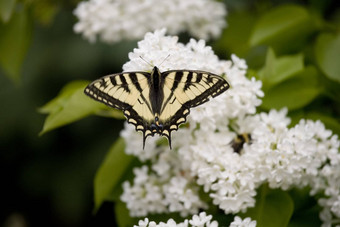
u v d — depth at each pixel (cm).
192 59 68
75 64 94
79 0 87
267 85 71
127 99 68
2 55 80
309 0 83
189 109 67
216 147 69
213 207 71
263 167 67
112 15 79
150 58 67
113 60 94
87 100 70
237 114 70
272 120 69
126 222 72
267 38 77
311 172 68
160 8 79
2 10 76
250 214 68
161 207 71
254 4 86
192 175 69
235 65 69
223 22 82
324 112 75
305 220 70
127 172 74
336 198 69
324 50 75
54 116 70
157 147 72
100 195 72
